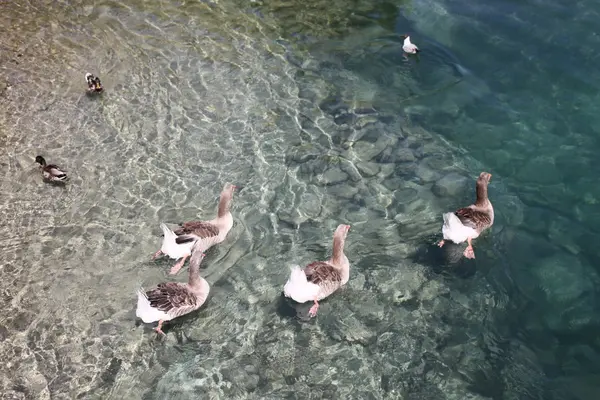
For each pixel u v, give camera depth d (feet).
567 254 38.86
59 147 45.60
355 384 31.48
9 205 40.91
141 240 39.01
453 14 60.03
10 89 50.55
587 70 52.34
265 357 32.63
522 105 50.06
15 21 58.59
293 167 44.96
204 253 38.42
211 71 53.47
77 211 40.78
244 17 60.23
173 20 59.47
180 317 34.40
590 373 32.48
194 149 46.03
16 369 31.22
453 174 44.83
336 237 35.42
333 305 35.58
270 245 39.24
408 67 54.54
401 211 41.86
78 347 32.48
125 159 44.88
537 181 44.06
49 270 36.70
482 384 31.83
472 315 35.27
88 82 49.75
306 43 57.31
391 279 37.22
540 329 34.65
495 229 40.70
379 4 62.44
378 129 48.57
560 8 58.95
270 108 50.08
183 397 30.50
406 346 33.45
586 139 46.85
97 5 61.31
